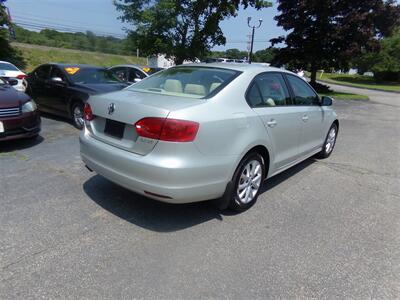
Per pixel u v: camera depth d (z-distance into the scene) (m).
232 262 2.74
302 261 2.81
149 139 2.82
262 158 3.73
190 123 2.79
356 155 6.39
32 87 8.27
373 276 2.66
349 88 34.12
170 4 16.56
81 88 6.93
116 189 4.01
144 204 3.67
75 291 2.32
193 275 2.55
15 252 2.71
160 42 17.45
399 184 4.84
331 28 20.20
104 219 3.31
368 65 53.78
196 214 3.53
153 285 2.41
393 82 52.75
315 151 5.42
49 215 3.33
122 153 3.02
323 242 3.13
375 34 21.39
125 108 3.04
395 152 6.80
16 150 5.45
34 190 3.89
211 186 3.05
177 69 4.04
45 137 6.36
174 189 2.81
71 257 2.68
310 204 3.98
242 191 3.57
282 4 21.91
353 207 3.96
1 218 3.22
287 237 3.18
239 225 3.36
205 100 3.10
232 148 3.15
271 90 3.93
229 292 2.39
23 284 2.36
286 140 4.14
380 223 3.58
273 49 24.33
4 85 6.28
